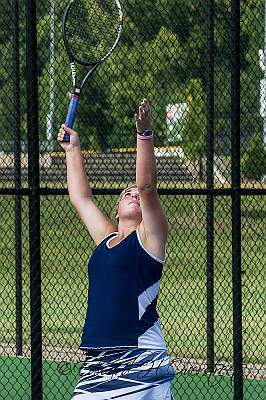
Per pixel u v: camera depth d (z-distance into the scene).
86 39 15.96
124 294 11.84
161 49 25.56
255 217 27.56
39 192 17.41
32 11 17.41
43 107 26.95
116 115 27.27
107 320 11.85
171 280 28.36
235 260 18.45
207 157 21.45
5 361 23.33
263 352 23.95
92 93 27.44
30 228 17.41
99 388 11.82
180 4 25.08
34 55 17.41
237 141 18.50
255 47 25.97
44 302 26.66
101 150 28.05
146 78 26.20
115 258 11.94
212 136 21.50
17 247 23.28
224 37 24.94
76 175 13.43
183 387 21.16
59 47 25.86
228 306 26.53
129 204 12.45
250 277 27.59
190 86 25.86
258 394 20.72
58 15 25.59
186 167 26.70
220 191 18.53
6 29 26.89
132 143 27.73
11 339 25.36
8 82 27.16
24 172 27.03
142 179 11.84
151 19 25.59
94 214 13.16
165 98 26.47
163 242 11.94
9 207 30.03
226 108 26.69
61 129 13.66
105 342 11.80
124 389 11.71
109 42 15.93
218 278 27.94
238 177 18.50
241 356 18.50
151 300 11.92
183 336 25.25
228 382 21.16
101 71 26.61
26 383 22.06
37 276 17.38
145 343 11.77
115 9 15.91
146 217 11.88
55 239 27.91
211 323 21.58
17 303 23.56
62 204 28.25
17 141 22.80
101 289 11.98
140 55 25.97
